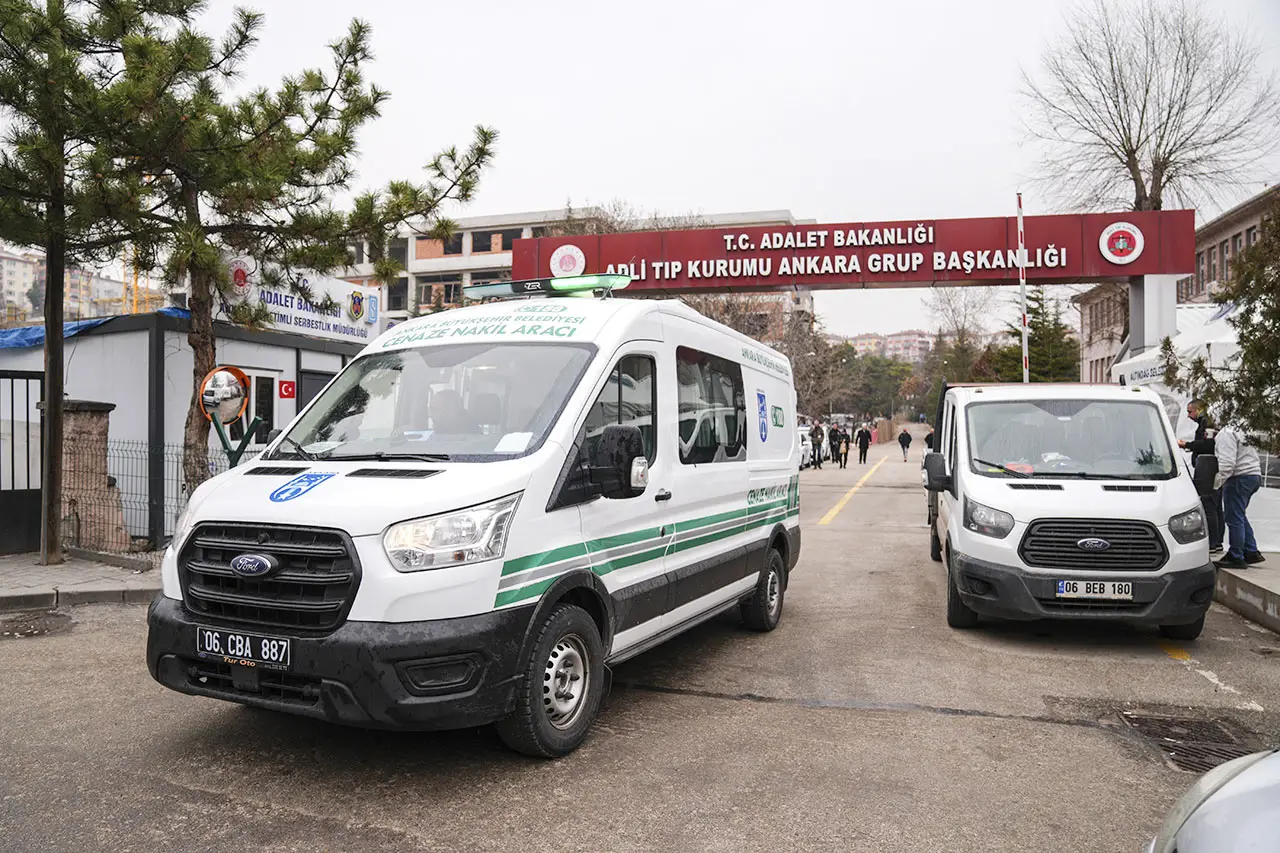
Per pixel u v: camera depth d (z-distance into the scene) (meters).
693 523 6.01
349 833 3.70
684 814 3.97
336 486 4.22
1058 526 6.96
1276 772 2.58
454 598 3.96
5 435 11.39
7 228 8.35
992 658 6.80
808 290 20.25
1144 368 15.00
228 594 4.11
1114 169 31.84
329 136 9.73
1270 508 12.16
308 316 14.15
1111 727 5.26
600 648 4.83
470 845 3.63
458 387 4.99
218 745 4.64
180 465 11.28
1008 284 19.25
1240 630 7.89
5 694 5.49
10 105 8.05
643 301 5.79
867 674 6.32
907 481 28.81
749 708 5.52
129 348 11.60
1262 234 7.89
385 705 3.81
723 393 6.79
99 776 4.23
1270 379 7.77
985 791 4.29
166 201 9.64
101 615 7.74
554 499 4.47
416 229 10.46
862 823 3.92
